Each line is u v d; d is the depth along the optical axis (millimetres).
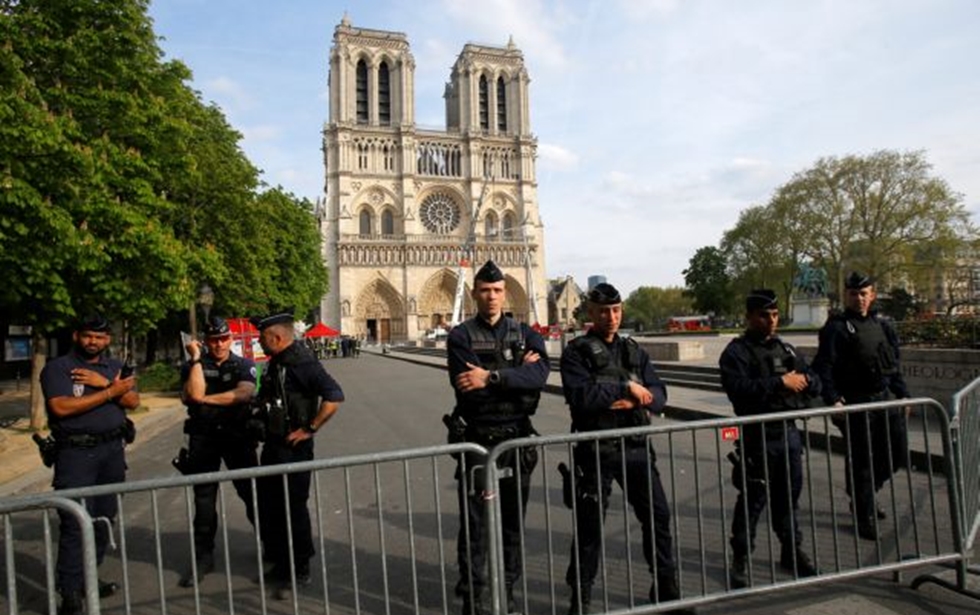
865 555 5719
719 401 15555
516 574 4738
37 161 12102
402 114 90500
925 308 59344
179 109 18641
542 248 97625
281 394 5566
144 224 14688
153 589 5684
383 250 88312
